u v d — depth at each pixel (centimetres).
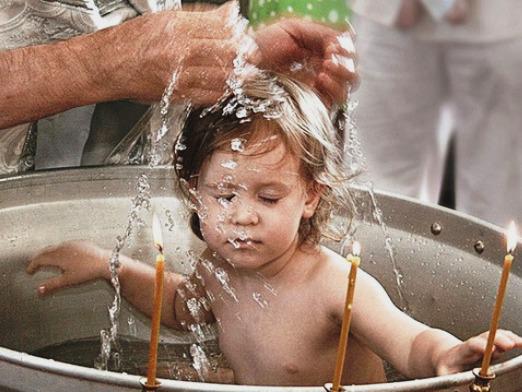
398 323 188
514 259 201
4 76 204
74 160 244
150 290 221
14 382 143
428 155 365
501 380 147
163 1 232
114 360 214
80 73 203
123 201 227
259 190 188
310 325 200
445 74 348
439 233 214
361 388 136
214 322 217
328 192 199
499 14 327
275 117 187
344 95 203
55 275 220
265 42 197
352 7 341
